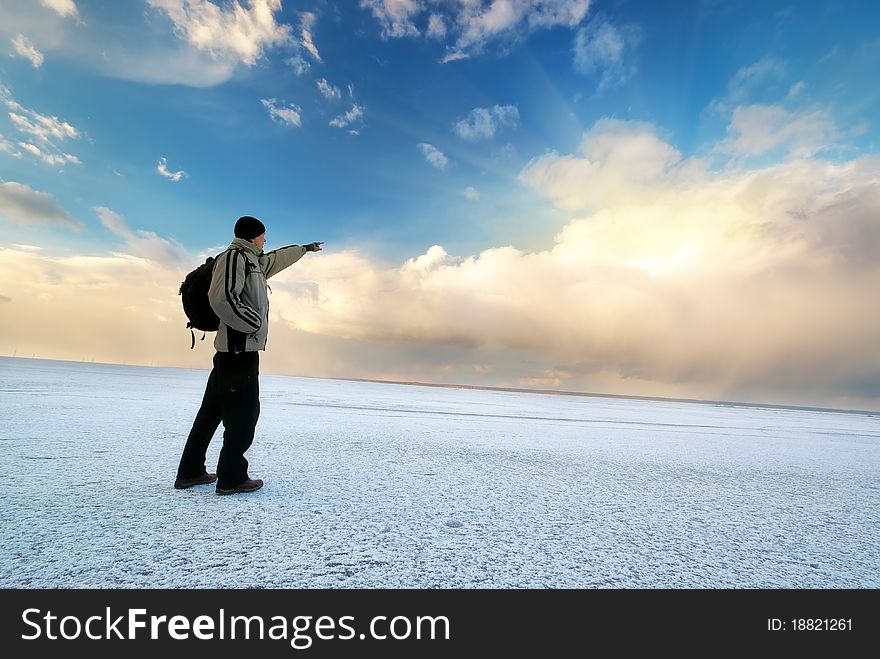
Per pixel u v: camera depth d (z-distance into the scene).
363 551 1.71
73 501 2.12
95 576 1.42
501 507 2.41
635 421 10.46
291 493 2.46
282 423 5.71
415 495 2.56
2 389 8.02
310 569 1.54
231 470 2.36
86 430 4.22
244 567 1.53
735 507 2.70
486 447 4.66
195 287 2.38
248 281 2.38
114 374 20.61
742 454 5.22
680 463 4.29
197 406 7.21
